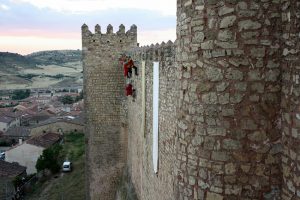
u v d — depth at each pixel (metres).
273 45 5.25
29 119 94.88
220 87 5.46
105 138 27.19
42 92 172.75
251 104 5.35
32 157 58.97
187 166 5.98
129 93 23.50
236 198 5.53
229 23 5.30
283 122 5.24
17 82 196.12
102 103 26.86
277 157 5.36
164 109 14.38
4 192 43.59
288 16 5.05
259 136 5.38
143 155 19.78
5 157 59.25
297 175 4.95
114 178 27.50
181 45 6.15
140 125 20.77
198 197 5.81
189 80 5.85
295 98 4.94
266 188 5.43
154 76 15.98
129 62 22.94
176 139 6.51
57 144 63.88
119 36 26.28
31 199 41.53
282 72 5.25
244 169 5.46
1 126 86.75
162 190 14.87
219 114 5.50
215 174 5.61
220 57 5.42
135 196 22.28
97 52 26.41
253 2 5.21
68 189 41.78
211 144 5.60
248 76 5.32
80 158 56.06
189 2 5.77
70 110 105.38
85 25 26.19
